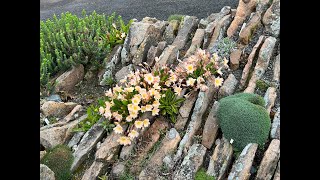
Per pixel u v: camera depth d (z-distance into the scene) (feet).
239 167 10.68
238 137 11.23
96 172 11.53
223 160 11.09
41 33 16.12
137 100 12.35
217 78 12.77
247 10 15.31
